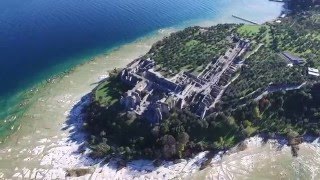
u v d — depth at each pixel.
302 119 179.12
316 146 171.62
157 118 173.50
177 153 166.50
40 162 168.50
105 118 183.00
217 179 158.38
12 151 174.38
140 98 182.12
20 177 161.75
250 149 170.50
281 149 170.38
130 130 175.00
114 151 170.38
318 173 159.88
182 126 170.00
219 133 172.12
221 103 179.25
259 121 177.75
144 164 166.12
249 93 183.25
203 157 167.12
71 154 172.38
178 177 160.00
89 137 179.75
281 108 180.62
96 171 164.50
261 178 158.25
